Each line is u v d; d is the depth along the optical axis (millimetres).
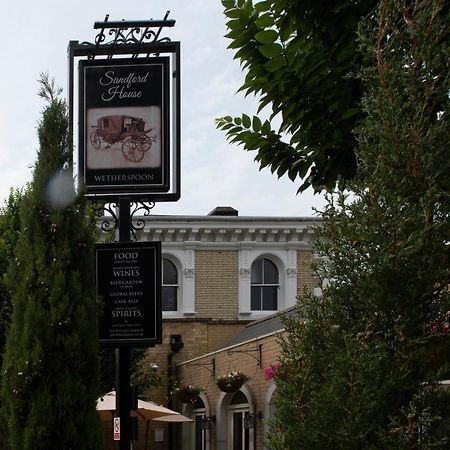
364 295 4645
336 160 6586
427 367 4609
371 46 4965
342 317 4762
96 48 10914
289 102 6453
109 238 14914
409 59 4883
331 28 6102
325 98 6355
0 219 18656
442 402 4535
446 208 4684
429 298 4621
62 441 8680
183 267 34125
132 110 10891
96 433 8859
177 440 31594
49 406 8664
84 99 10906
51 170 9312
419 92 4824
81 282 9141
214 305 34156
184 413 31062
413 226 4617
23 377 8695
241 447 25672
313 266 4938
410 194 4699
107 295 10539
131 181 10852
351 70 6199
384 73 4844
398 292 4613
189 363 30578
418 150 4648
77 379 8828
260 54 6566
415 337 4578
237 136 7086
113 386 19234
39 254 9039
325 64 6289
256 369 23031
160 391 32094
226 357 26031
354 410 4449
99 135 10859
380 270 4578
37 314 8828
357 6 6035
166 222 33938
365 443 4434
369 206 4668
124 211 10859
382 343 4516
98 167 10852
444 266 4688
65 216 9219
